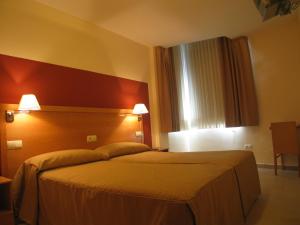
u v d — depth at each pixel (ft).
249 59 15.19
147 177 6.15
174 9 11.44
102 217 5.46
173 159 9.23
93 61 12.36
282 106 14.58
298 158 12.54
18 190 8.18
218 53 15.72
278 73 14.73
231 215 6.31
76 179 6.64
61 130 10.37
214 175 6.10
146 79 15.88
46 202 7.30
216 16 12.42
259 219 7.57
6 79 8.96
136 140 14.24
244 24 13.75
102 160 10.06
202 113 16.39
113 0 10.40
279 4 8.71
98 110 12.03
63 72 10.86
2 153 8.48
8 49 9.13
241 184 7.58
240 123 15.20
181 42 15.98
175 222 4.30
